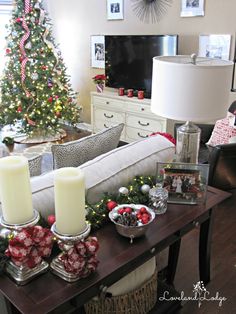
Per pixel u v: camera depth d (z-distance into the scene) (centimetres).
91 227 134
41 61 445
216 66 143
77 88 581
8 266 110
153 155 177
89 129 570
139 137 447
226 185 298
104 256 120
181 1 400
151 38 421
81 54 551
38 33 442
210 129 349
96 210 138
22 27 436
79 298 107
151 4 430
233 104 346
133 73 455
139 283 151
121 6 464
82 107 573
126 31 472
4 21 548
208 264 199
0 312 124
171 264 199
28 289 104
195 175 158
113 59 475
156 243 129
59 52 477
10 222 110
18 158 111
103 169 157
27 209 111
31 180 140
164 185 160
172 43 405
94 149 197
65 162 184
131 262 121
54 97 455
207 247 191
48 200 133
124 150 175
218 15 374
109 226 139
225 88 150
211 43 388
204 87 144
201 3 383
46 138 467
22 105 452
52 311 98
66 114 477
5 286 106
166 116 154
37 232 104
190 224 150
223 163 280
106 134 206
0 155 326
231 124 322
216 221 279
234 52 371
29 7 432
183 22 407
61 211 105
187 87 145
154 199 148
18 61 442
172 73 146
